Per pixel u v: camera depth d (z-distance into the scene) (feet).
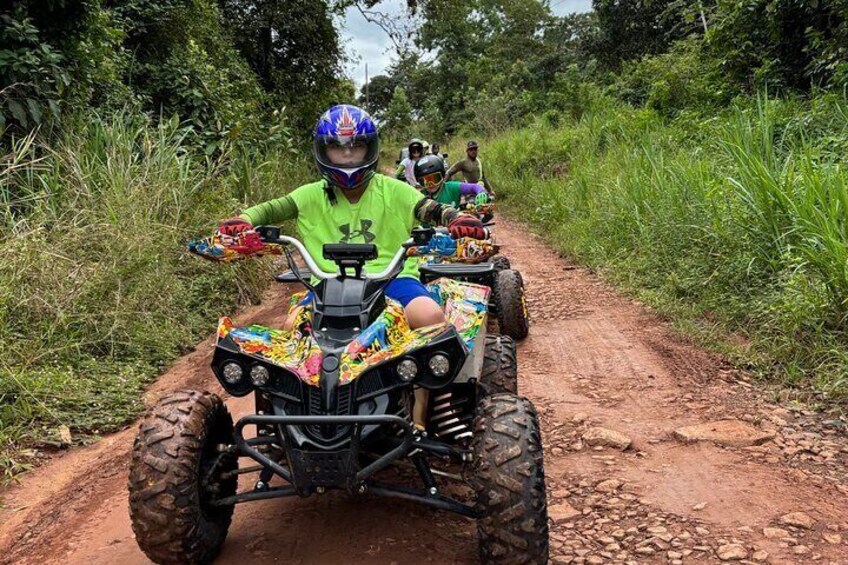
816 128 30.01
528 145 71.56
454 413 11.98
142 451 9.93
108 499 13.74
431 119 157.28
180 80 39.83
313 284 12.66
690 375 18.95
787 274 20.63
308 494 10.00
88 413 17.57
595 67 99.04
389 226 12.94
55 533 12.55
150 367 21.13
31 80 26.30
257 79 64.44
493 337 14.94
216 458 10.64
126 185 25.89
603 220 38.22
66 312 20.67
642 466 14.02
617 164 45.52
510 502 9.27
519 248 42.98
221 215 29.12
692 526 11.65
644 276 29.45
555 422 16.42
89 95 31.14
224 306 27.66
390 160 155.84
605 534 11.51
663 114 50.96
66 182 24.95
